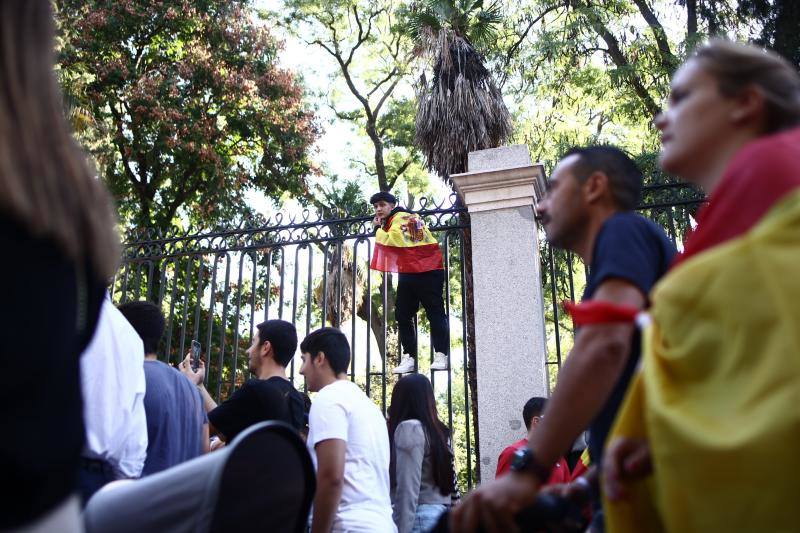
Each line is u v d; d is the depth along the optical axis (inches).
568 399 70.1
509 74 630.5
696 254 59.1
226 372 655.1
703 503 49.1
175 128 740.7
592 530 81.4
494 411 248.4
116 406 128.6
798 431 45.9
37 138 41.9
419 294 286.0
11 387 36.4
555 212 92.0
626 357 71.6
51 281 39.3
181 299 657.6
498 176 272.1
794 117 67.8
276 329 189.9
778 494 45.9
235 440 68.6
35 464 36.8
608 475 63.1
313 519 144.5
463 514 69.0
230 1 791.7
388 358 727.1
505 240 265.7
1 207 38.3
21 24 43.8
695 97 70.5
